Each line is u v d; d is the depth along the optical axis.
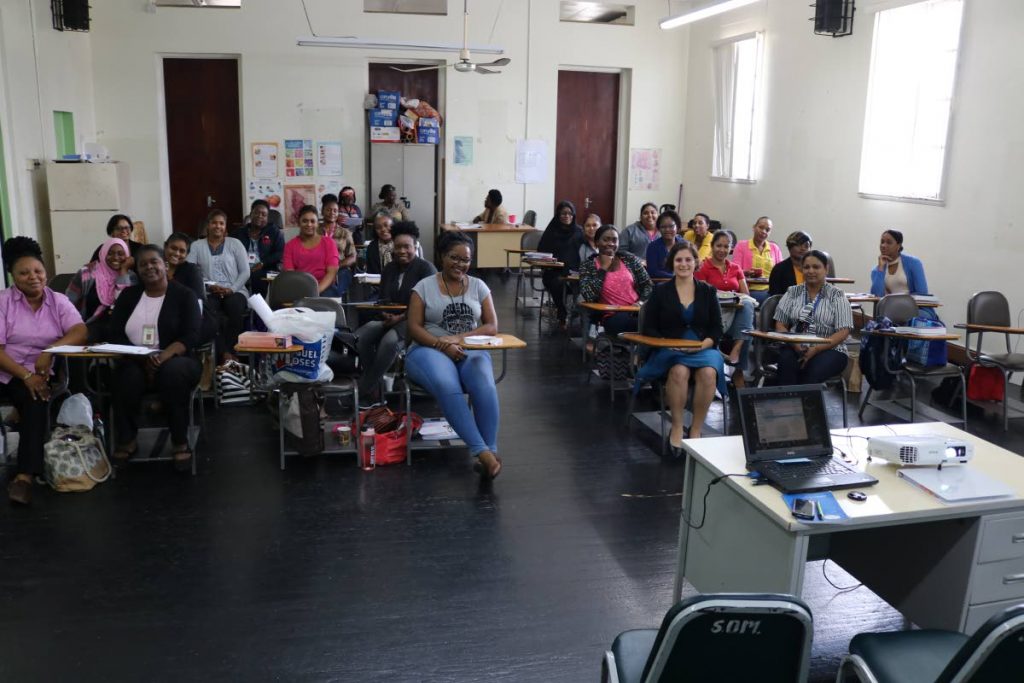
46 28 8.88
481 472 4.43
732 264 6.72
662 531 3.87
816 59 8.83
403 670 2.77
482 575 3.42
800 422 2.82
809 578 3.50
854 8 8.14
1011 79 6.30
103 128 10.62
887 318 5.39
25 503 3.97
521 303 9.55
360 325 6.28
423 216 11.48
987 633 1.64
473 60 11.34
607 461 4.74
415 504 4.10
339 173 11.35
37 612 3.07
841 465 2.74
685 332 4.89
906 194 7.58
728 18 10.69
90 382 4.92
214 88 11.06
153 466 4.50
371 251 7.16
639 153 12.09
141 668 2.75
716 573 2.85
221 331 6.17
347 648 2.89
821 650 2.98
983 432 5.35
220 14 10.67
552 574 3.44
